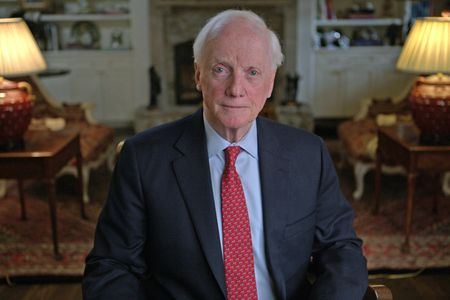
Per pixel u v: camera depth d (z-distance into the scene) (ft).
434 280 8.82
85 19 19.97
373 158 11.95
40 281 8.86
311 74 20.40
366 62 20.21
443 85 9.36
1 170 8.95
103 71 20.29
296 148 4.80
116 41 20.66
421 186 13.19
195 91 21.35
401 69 9.81
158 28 19.98
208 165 4.53
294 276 4.65
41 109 14.16
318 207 4.88
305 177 4.74
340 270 4.49
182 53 20.97
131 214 4.48
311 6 19.67
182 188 4.44
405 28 20.18
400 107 14.49
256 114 4.38
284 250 4.57
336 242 4.84
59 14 20.27
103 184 13.64
